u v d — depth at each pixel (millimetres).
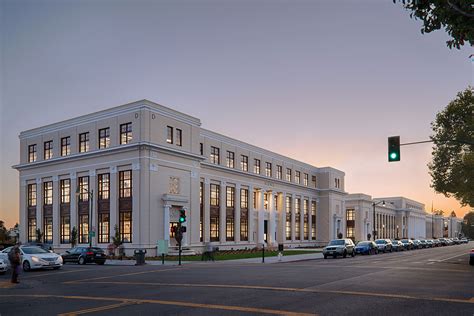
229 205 58750
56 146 52000
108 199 46312
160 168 45438
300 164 77125
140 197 43438
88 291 17297
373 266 28844
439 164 42000
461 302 13523
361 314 11633
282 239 69875
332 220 82000
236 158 60312
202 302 13734
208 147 55094
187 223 47906
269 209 67812
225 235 57062
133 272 26047
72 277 23766
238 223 59594
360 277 21016
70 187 49969
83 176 49062
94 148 47938
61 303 14258
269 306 12867
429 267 27859
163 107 46406
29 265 28391
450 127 41156
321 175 82875
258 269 26922
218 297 14750
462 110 40125
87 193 47531
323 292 15695
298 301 13734
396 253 54625
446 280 19656
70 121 50656
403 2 12117
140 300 14383
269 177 66438
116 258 41812
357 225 97688
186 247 46875
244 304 13258
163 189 45531
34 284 20297
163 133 46188
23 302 14633
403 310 12195
